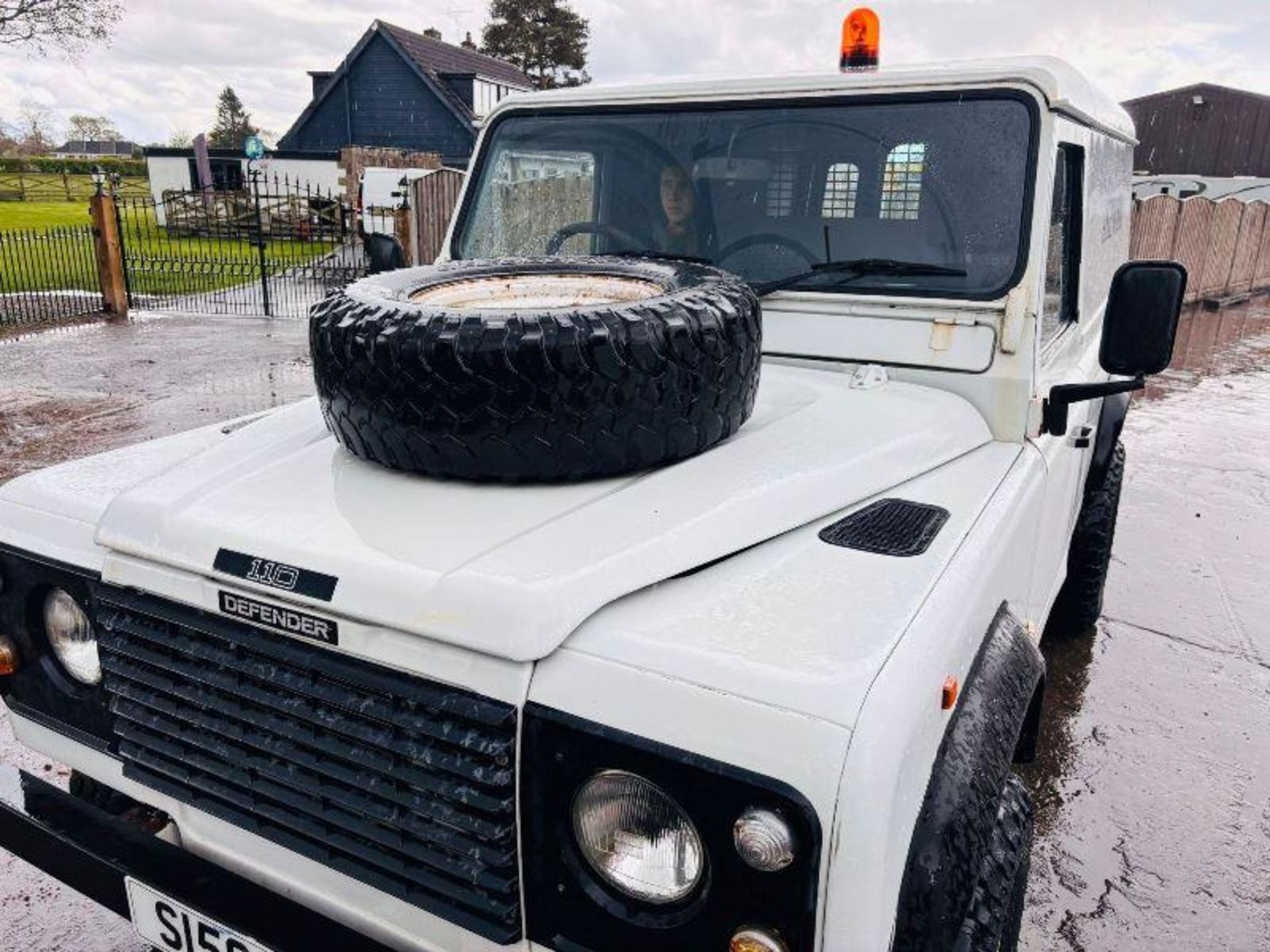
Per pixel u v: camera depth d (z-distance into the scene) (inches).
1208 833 126.3
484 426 65.7
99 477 82.7
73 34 979.3
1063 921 110.2
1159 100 1256.2
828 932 49.8
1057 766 140.5
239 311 568.4
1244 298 732.0
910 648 55.4
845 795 48.2
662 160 111.0
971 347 93.0
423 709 57.9
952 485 80.9
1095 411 145.0
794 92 104.6
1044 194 93.9
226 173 1135.0
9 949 103.0
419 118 1376.7
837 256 101.6
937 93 98.6
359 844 61.9
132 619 69.6
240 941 64.2
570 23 1977.1
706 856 52.6
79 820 73.5
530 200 119.9
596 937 56.6
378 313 70.1
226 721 66.2
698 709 51.9
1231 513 254.2
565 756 54.9
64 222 1011.3
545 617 55.2
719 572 63.9
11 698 82.2
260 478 72.8
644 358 66.2
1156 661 172.7
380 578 58.9
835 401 89.6
